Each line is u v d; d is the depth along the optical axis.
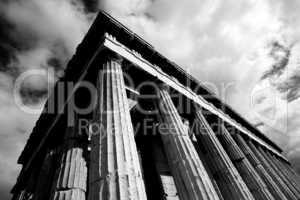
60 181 10.21
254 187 16.67
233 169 14.55
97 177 7.50
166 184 16.95
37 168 18.95
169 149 11.99
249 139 26.92
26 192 17.88
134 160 8.16
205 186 9.70
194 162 10.64
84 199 10.17
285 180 25.92
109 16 13.74
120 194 6.66
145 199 7.38
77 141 12.49
